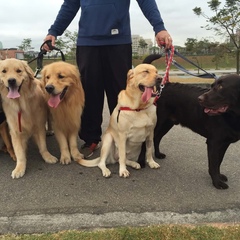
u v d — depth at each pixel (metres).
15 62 1.74
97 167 1.83
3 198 1.46
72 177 1.70
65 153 1.92
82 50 1.97
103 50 1.96
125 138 1.70
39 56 2.04
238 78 1.42
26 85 1.77
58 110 1.86
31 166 1.87
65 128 1.92
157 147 1.97
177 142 2.30
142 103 1.63
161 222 1.26
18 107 1.75
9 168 1.85
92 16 1.88
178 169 1.79
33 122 1.85
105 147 1.79
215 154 1.53
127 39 1.95
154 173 1.74
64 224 1.25
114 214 1.32
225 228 1.17
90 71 1.99
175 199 1.44
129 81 1.64
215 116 1.50
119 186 1.58
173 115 1.82
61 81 1.78
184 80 6.73
